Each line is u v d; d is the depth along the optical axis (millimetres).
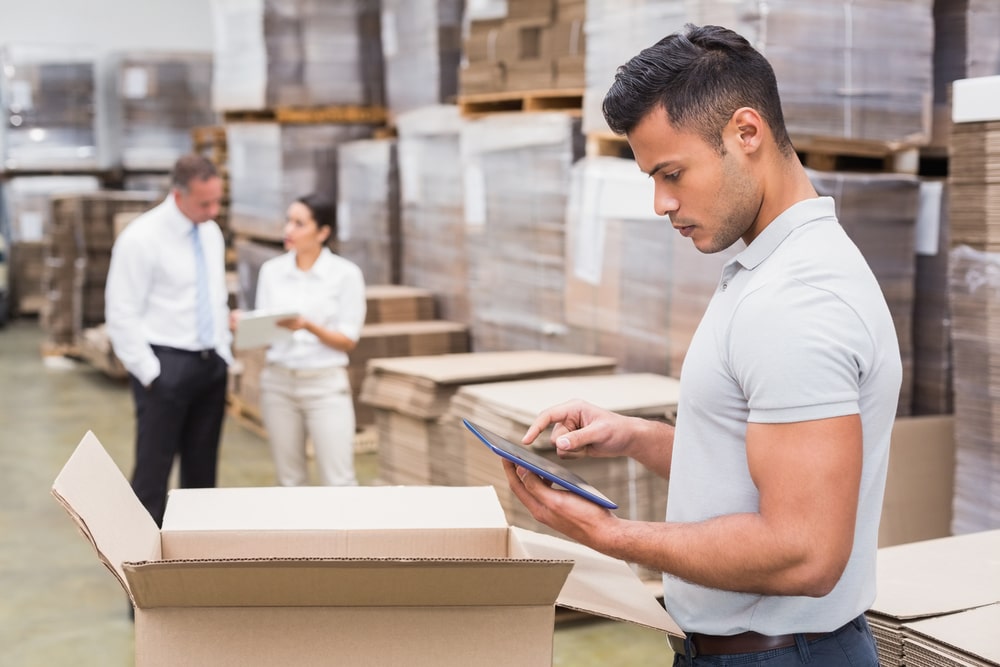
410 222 6863
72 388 9062
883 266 4105
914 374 4320
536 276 5246
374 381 5035
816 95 3916
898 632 2209
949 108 4211
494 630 1605
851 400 1429
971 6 4129
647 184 4352
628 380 4277
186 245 4340
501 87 5551
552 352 5160
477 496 2051
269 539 1848
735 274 1584
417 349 6340
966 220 3383
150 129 11516
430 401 4566
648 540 1544
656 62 1532
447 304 6570
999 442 3330
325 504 1982
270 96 7094
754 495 1558
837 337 1434
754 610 1609
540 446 3699
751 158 1530
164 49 13453
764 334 1454
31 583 4652
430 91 6625
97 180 12367
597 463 3865
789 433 1428
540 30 5297
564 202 5004
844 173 4168
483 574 1528
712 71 1508
